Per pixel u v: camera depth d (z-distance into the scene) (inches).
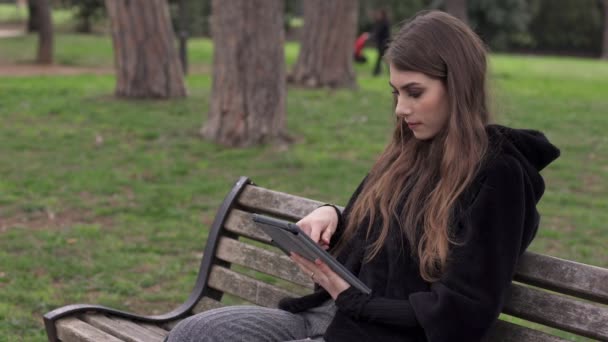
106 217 265.0
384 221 90.5
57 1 1828.2
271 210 124.8
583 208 291.3
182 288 200.8
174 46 522.9
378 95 587.2
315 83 621.3
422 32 87.3
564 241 246.4
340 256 95.7
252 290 124.3
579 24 1856.5
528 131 87.6
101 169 329.7
